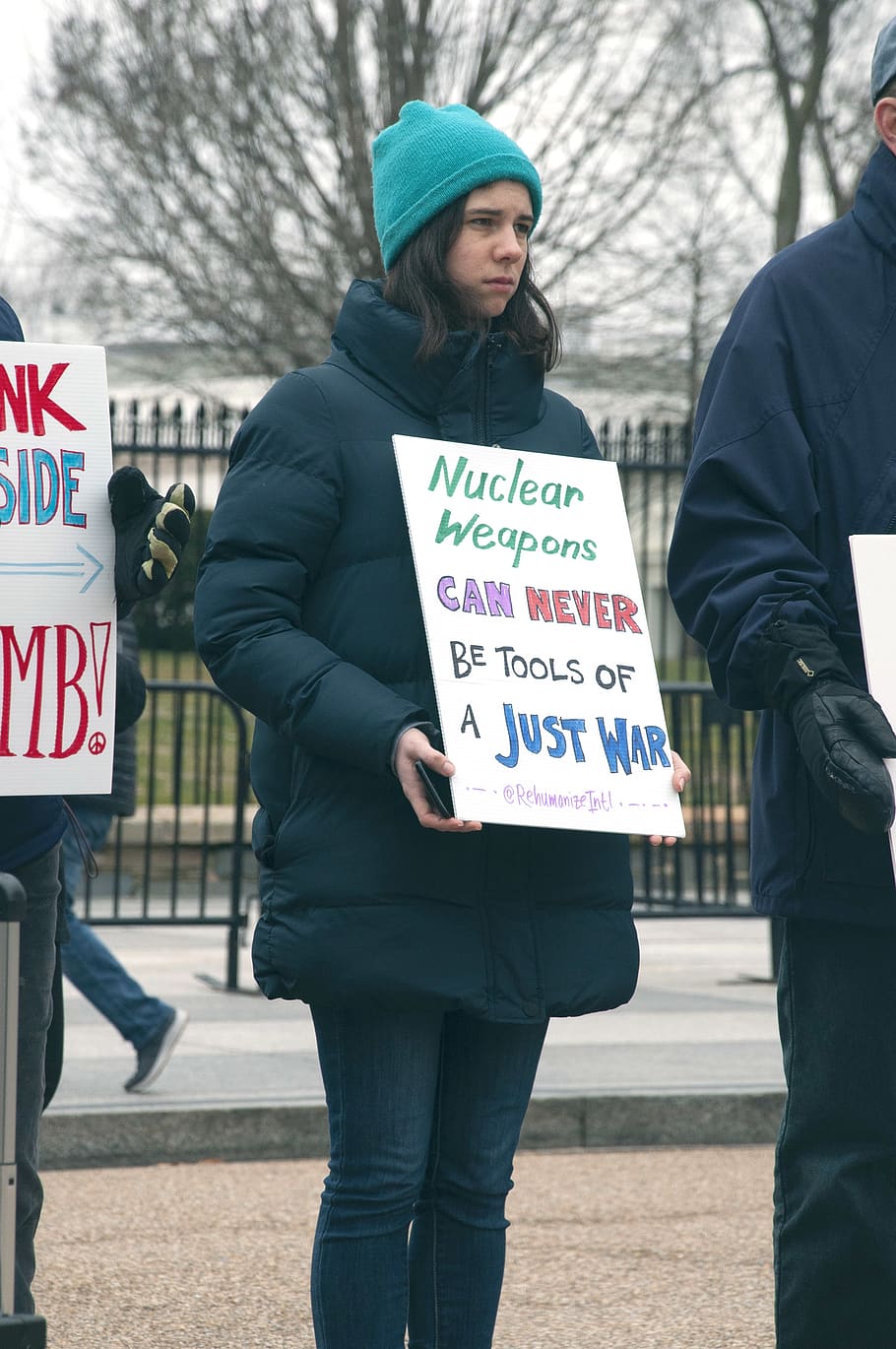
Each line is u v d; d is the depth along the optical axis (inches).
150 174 883.4
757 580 148.5
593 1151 299.3
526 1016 144.3
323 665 141.7
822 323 154.3
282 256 913.5
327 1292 144.9
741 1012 396.2
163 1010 299.7
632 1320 208.5
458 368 150.0
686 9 920.9
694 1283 223.5
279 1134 291.3
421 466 146.3
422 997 141.4
